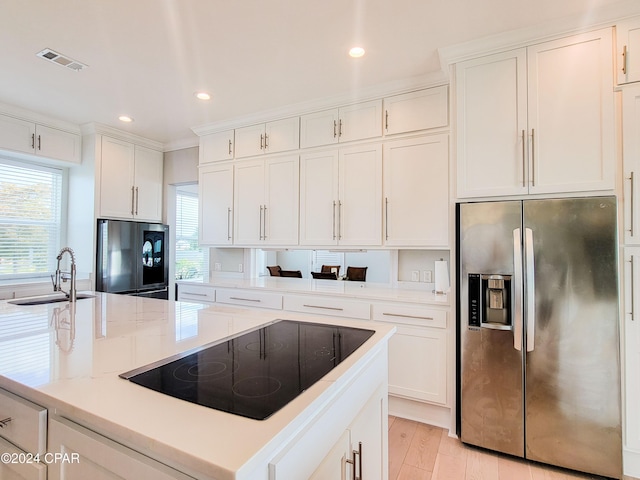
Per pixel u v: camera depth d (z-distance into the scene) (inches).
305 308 109.7
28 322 61.1
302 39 82.4
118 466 27.4
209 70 97.1
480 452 78.9
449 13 72.8
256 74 99.3
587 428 70.1
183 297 139.2
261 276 169.5
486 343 78.6
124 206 150.6
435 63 93.4
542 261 73.4
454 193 85.8
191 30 78.9
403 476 70.6
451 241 88.1
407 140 104.2
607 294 68.7
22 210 135.9
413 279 114.4
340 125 115.1
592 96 73.0
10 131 122.4
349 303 102.0
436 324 89.5
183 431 25.2
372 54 89.0
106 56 89.7
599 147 72.2
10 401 35.9
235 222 136.4
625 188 70.4
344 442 38.0
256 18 74.6
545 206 73.5
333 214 115.5
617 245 68.9
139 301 84.8
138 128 145.7
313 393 32.0
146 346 47.1
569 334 71.2
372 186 109.1
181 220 211.3
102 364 39.4
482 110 82.9
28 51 87.3
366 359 44.5
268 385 33.9
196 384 34.0
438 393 89.0
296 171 123.2
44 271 141.9
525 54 79.0
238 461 21.7
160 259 159.6
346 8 71.5
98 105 121.2
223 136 140.4
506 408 76.7
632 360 69.7
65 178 148.3
